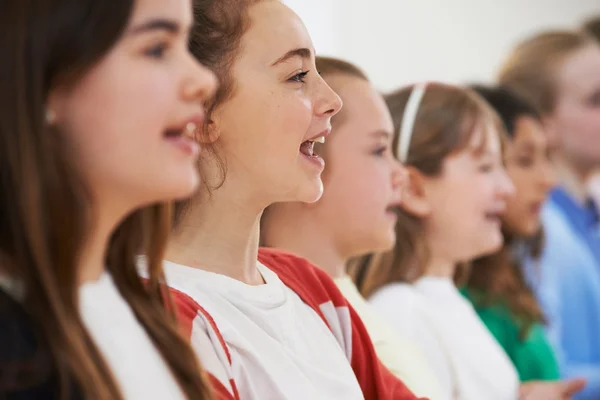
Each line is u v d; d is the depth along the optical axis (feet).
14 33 2.48
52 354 2.49
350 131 5.22
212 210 3.90
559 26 15.71
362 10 13.48
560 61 11.14
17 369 2.45
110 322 2.80
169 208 3.16
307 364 3.92
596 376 8.90
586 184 11.26
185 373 3.00
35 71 2.48
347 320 4.49
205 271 3.82
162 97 2.64
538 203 8.29
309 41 4.05
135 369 2.78
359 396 4.11
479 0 14.80
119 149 2.61
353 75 5.37
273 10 4.00
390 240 5.37
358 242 5.29
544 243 8.73
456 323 6.46
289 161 3.88
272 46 3.92
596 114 10.97
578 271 9.73
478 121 6.61
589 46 11.27
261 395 3.67
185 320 3.49
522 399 6.48
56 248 2.54
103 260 2.88
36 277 2.51
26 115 2.47
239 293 3.84
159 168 2.66
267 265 4.33
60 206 2.52
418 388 5.19
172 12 2.67
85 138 2.60
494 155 6.73
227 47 3.86
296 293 4.28
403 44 13.99
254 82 3.86
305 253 5.18
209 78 2.74
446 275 6.71
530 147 8.25
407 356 5.32
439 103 6.61
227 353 3.59
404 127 6.59
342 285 5.26
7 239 2.53
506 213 8.11
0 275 2.55
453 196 6.53
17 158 2.47
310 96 4.02
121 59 2.59
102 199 2.69
